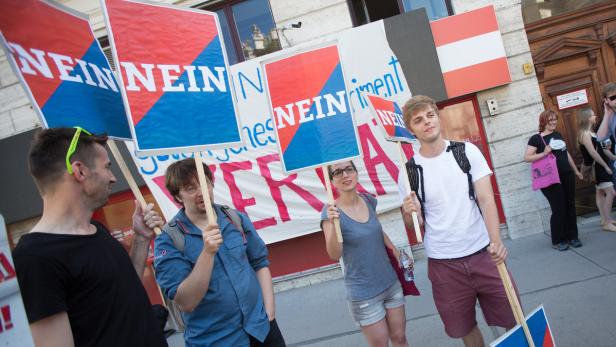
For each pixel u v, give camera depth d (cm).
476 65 578
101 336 152
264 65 287
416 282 530
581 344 320
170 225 216
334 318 488
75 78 191
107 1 190
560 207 505
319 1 611
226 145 217
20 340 108
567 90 609
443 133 611
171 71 206
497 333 263
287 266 628
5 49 165
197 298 195
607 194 530
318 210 598
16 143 620
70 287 147
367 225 280
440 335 387
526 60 588
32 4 179
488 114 595
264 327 220
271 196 603
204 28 221
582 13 597
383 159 591
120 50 191
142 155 191
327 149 282
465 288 252
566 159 507
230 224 229
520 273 478
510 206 598
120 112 212
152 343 167
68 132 161
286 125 286
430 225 257
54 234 149
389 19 579
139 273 192
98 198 165
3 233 109
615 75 602
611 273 422
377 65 585
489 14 575
